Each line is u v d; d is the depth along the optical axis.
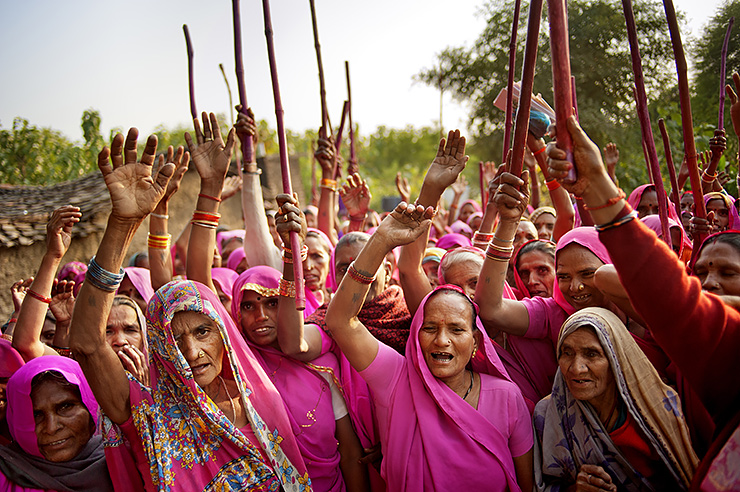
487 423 2.42
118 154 2.00
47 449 2.32
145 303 3.92
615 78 4.82
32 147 14.69
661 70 4.75
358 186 4.62
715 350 1.60
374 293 3.11
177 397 2.29
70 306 3.14
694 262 2.35
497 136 6.98
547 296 3.18
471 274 3.01
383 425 2.55
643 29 4.67
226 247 5.42
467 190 13.40
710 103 4.67
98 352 2.15
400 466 2.46
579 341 2.17
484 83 6.79
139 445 2.30
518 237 4.28
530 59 1.94
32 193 12.23
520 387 2.89
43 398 2.30
